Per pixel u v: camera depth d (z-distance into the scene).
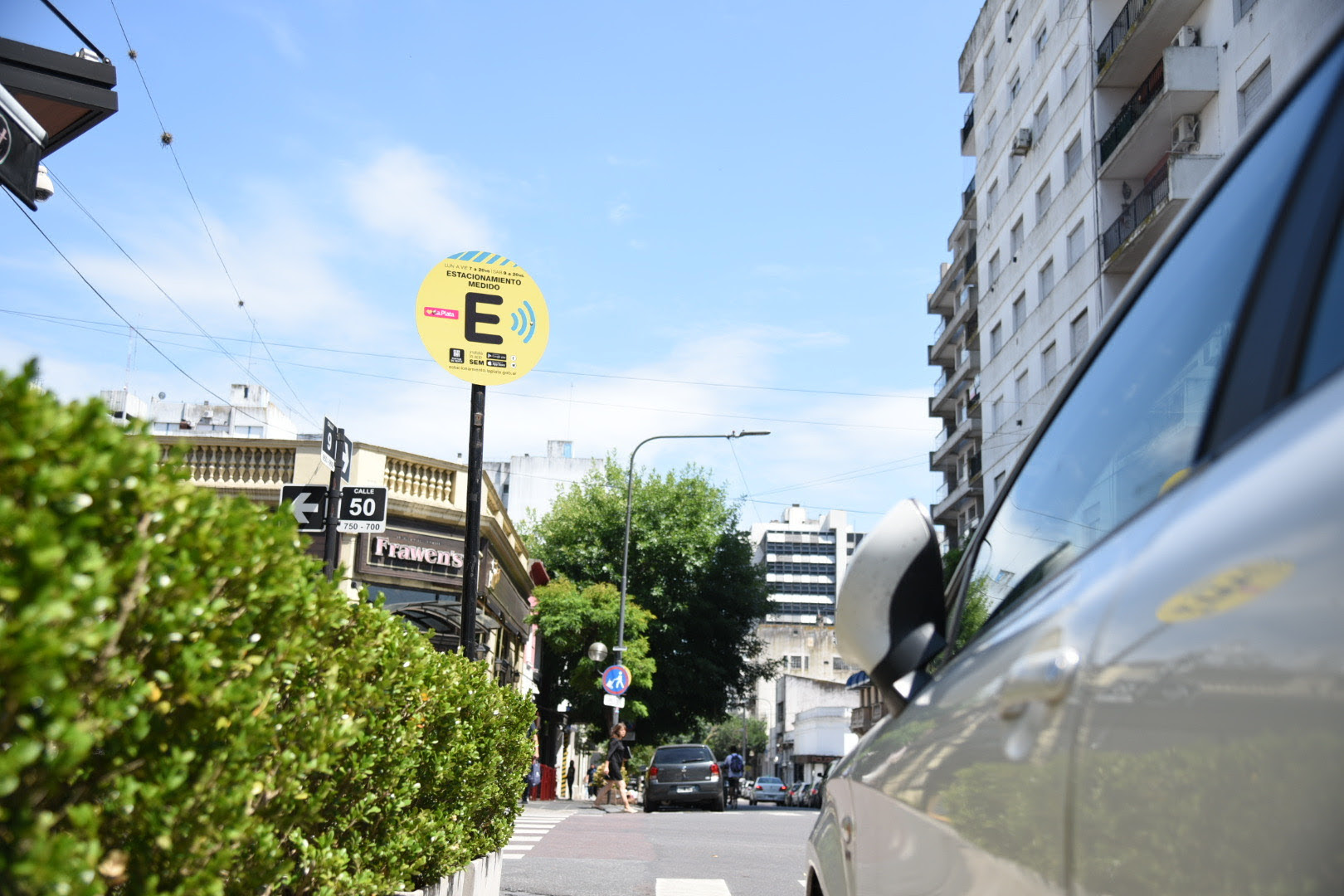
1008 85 41.84
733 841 14.57
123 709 1.77
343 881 3.83
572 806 29.69
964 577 2.39
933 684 2.06
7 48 8.84
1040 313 36.78
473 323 11.09
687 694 46.53
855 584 2.16
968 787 1.59
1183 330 1.59
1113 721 1.14
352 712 3.44
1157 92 29.53
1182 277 1.70
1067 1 35.06
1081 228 33.44
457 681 5.71
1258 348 1.30
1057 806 1.24
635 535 46.81
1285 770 0.85
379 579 25.05
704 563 46.94
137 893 2.06
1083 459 1.89
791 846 13.88
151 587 1.79
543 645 46.25
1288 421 1.10
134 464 1.69
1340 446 0.95
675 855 12.58
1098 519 1.69
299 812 2.99
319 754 2.91
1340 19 1.43
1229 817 0.91
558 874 10.56
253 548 2.16
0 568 1.34
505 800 7.82
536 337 11.23
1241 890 0.89
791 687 107.06
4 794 1.39
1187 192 25.70
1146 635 1.13
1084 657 1.27
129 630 1.83
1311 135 1.36
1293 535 0.93
